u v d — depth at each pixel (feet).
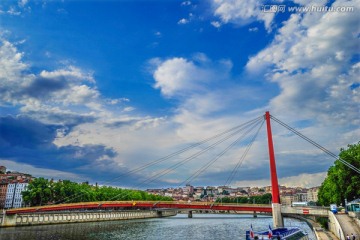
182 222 476.13
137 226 381.40
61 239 242.99
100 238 254.68
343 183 256.73
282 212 293.02
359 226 190.80
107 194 600.39
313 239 229.45
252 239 157.99
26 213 377.09
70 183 545.44
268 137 322.14
